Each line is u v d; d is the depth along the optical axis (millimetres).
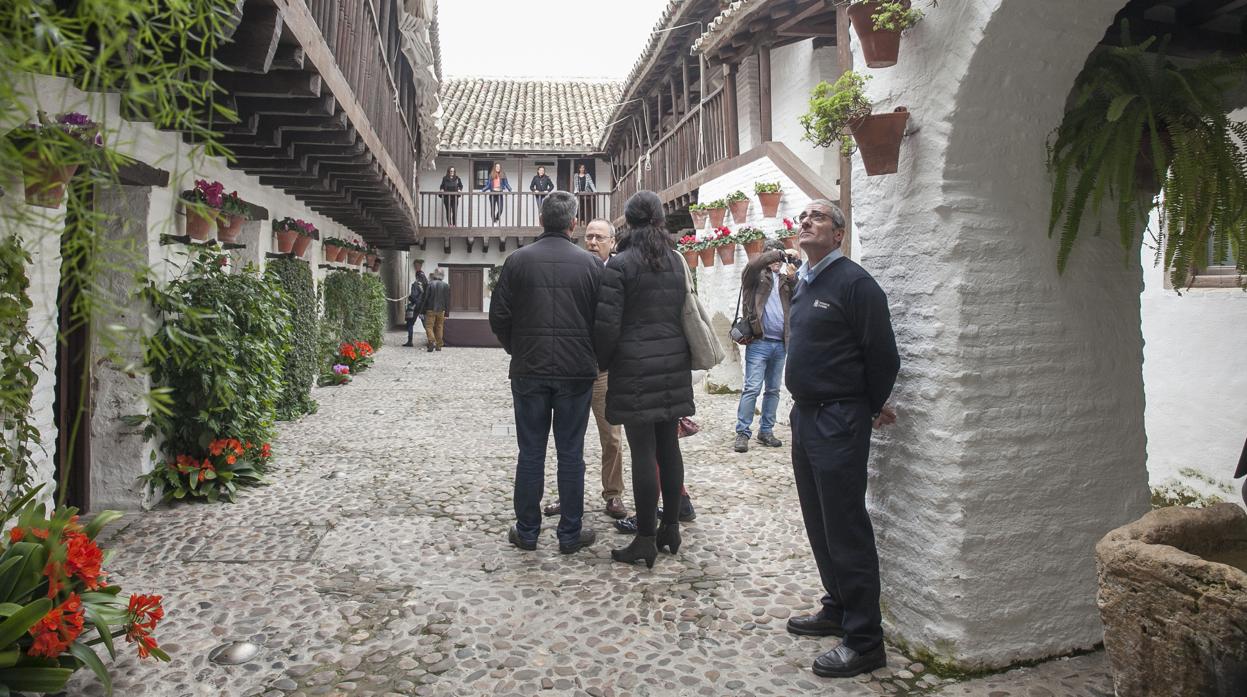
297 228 8539
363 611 3492
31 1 917
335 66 5234
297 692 2801
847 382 2908
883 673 2953
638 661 3055
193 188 5285
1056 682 2877
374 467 6293
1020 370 2973
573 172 22438
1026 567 2994
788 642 3211
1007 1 2578
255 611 3469
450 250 21562
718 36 9438
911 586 3104
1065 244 2906
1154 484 5055
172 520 4773
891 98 3086
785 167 8469
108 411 4867
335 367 11727
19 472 3344
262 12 3572
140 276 1077
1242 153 2660
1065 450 3045
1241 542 2436
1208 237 2762
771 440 6949
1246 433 4477
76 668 2643
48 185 1042
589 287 4246
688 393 4078
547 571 3992
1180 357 4863
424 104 13570
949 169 2867
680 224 14414
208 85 1093
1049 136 2986
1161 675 2064
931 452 2984
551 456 6738
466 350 18469
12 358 3109
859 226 3334
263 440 6090
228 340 5215
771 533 4555
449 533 4598
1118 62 2898
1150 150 2836
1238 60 2734
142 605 2754
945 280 2916
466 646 3172
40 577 2623
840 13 7145
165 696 2748
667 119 16656
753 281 6727
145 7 973
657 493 4008
